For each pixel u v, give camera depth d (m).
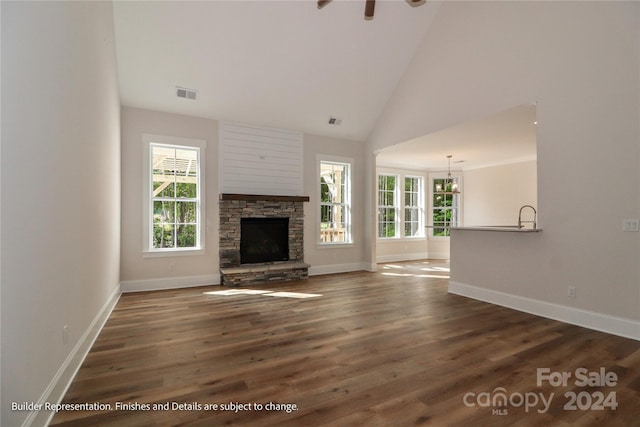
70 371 2.11
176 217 5.13
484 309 3.83
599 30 3.06
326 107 5.74
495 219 7.88
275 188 5.88
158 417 1.73
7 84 1.35
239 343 2.78
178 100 4.86
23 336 1.46
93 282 2.79
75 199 2.25
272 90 5.14
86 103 2.54
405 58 5.32
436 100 4.90
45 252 1.71
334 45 4.75
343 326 3.21
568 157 3.30
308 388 2.03
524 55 3.69
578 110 3.22
